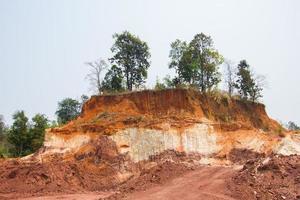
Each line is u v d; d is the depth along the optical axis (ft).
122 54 189.16
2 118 285.43
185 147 152.25
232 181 106.11
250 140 163.94
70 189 126.72
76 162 139.95
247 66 209.87
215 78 189.67
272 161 107.96
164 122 156.04
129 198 98.94
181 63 189.78
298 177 99.66
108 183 133.69
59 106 269.23
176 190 105.29
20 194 118.52
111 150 144.25
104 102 169.37
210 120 168.55
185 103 167.02
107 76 190.39
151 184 116.88
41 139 212.84
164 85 181.47
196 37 190.19
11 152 214.28
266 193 94.63
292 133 164.66
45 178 129.08
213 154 155.53
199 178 118.73
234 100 189.67
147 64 191.21
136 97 168.25
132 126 152.87
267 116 202.08
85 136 154.61
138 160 145.38
